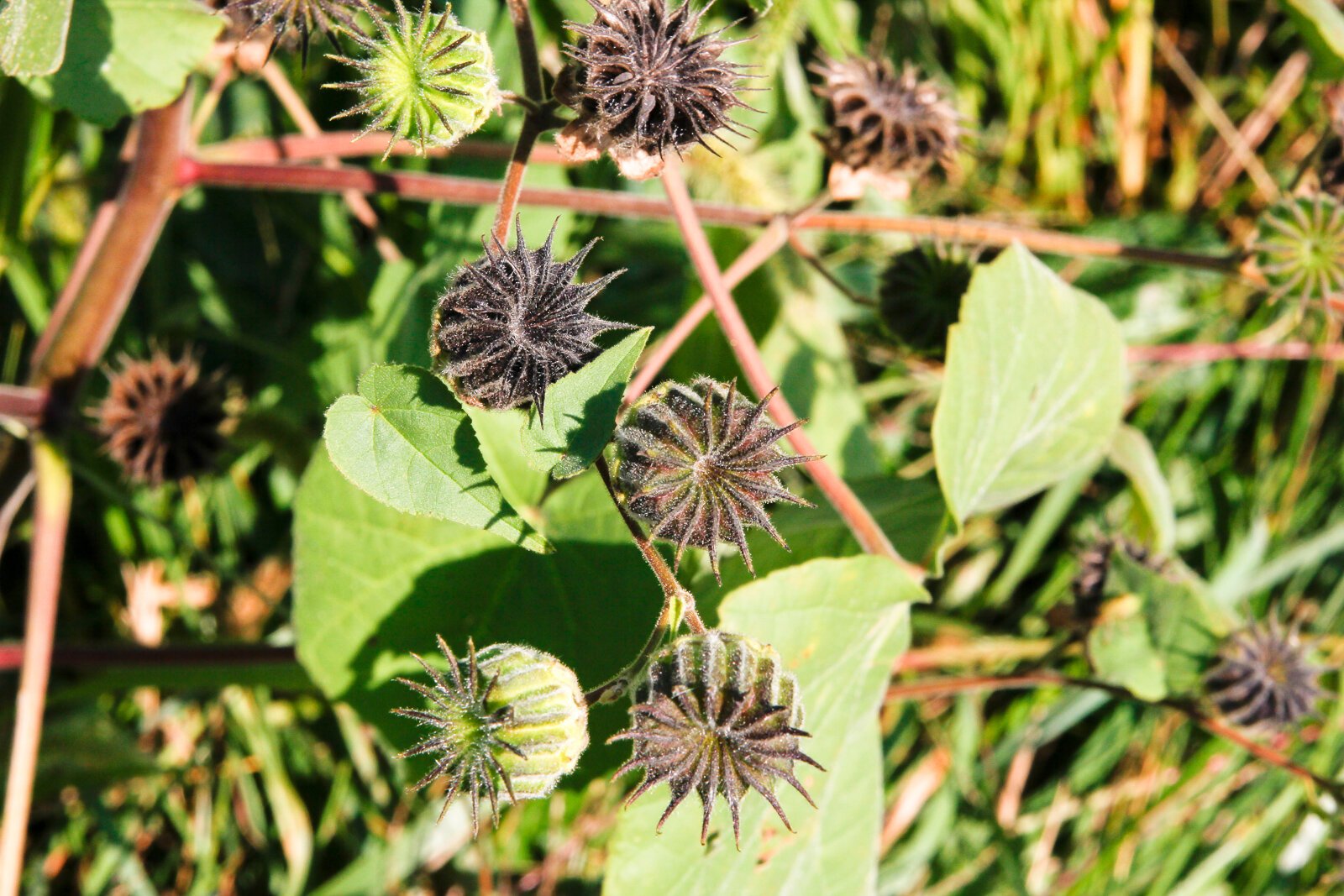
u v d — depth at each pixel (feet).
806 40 1.72
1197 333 1.85
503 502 1.03
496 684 1.02
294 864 1.46
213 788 1.48
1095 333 1.32
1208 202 1.93
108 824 1.43
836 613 1.17
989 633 1.67
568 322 1.03
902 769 1.65
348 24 1.08
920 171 1.30
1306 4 1.38
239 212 1.58
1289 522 1.80
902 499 1.35
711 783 1.01
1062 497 1.65
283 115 1.52
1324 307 1.30
